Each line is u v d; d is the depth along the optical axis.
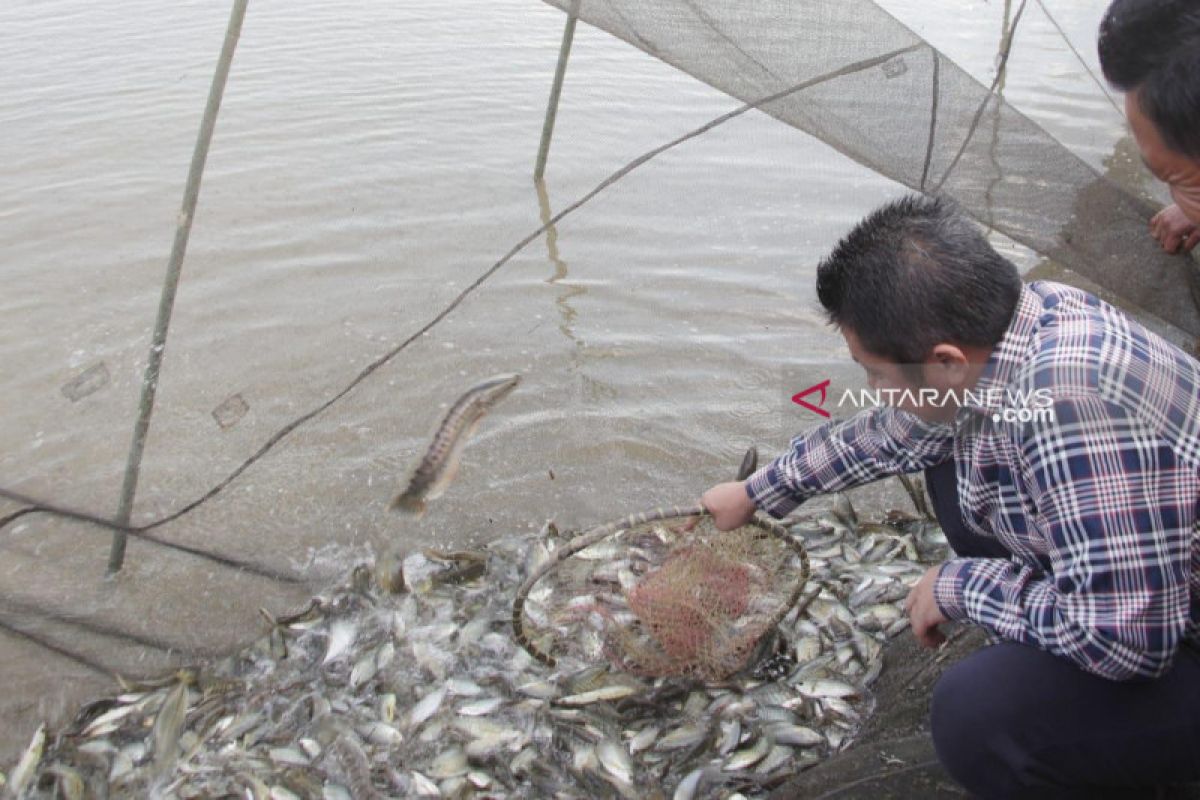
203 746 3.20
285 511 4.35
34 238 6.35
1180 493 1.99
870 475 2.84
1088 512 2.00
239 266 6.12
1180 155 1.95
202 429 4.86
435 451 3.14
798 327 5.47
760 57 4.12
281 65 9.03
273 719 3.30
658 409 4.92
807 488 2.94
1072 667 2.19
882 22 3.99
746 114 7.93
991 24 9.77
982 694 2.25
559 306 5.77
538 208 6.77
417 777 3.03
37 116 7.92
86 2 10.75
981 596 2.35
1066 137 7.15
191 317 5.66
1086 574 2.03
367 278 6.04
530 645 3.25
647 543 3.86
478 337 5.51
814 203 6.76
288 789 3.01
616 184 7.02
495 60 9.19
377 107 8.20
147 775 3.11
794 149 7.50
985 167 4.26
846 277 2.23
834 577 3.75
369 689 3.42
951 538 2.77
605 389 5.07
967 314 2.10
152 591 3.93
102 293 5.85
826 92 4.10
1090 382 1.99
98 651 3.66
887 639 3.47
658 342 5.43
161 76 8.73
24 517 4.25
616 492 4.43
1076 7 10.08
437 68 8.99
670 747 3.07
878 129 4.16
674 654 3.25
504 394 3.21
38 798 3.07
